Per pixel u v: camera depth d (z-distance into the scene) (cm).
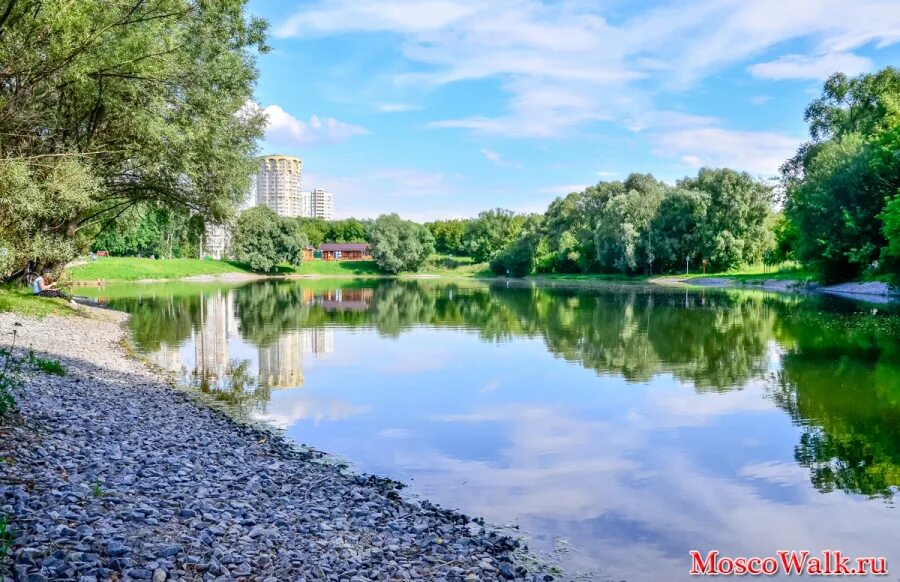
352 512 970
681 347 2848
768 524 994
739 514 1033
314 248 16525
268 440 1420
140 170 3325
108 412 1415
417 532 917
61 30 2072
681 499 1101
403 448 1403
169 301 5456
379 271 13800
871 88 6812
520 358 2645
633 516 1027
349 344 3059
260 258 12194
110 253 11144
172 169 3197
